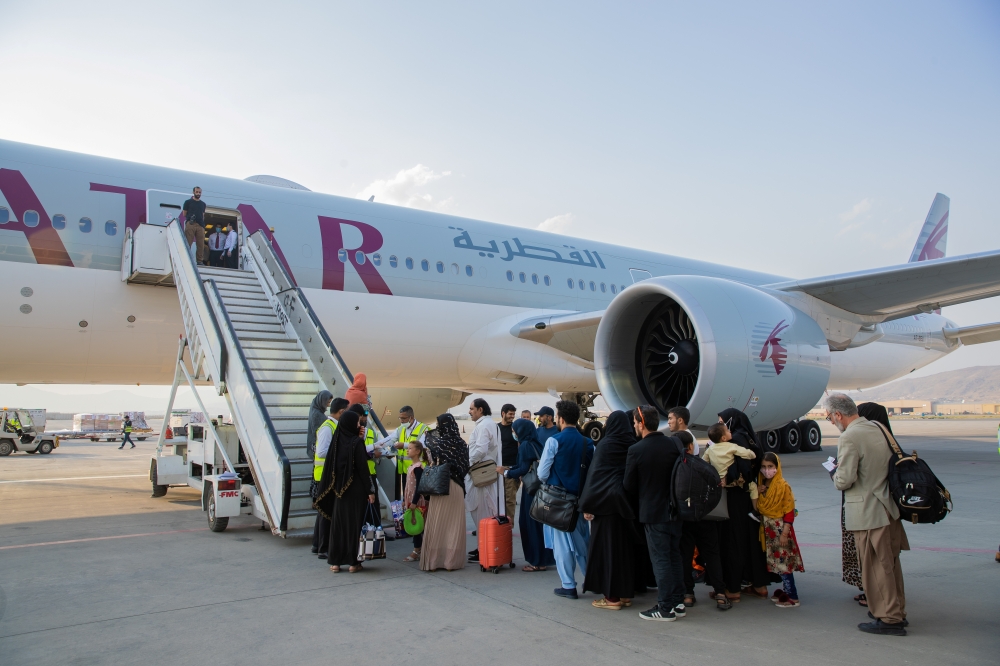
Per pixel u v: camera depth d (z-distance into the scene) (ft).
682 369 28.07
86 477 42.91
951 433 111.24
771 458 14.84
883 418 14.11
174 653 11.87
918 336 63.62
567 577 15.58
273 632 13.00
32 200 27.78
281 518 19.48
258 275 30.83
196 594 15.52
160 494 32.01
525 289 41.52
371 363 36.32
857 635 13.00
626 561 14.76
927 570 17.58
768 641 12.67
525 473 18.61
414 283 36.68
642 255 51.06
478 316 38.88
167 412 30.89
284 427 23.57
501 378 41.68
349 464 17.37
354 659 11.66
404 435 22.30
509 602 15.25
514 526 24.73
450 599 15.44
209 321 23.54
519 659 11.69
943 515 12.87
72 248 28.22
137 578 16.88
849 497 13.46
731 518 15.19
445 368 39.29
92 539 21.68
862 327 35.24
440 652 12.01
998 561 18.51
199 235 30.32
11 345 27.78
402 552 20.65
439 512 18.24
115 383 33.47
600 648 12.28
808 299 31.86
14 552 19.76
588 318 36.65
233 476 22.68
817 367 28.66
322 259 33.86
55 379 31.40
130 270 28.58
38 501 30.66
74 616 13.88
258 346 26.37
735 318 26.81
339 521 17.53
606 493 14.40
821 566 18.53
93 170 30.01
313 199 35.78
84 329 28.73
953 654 11.93
